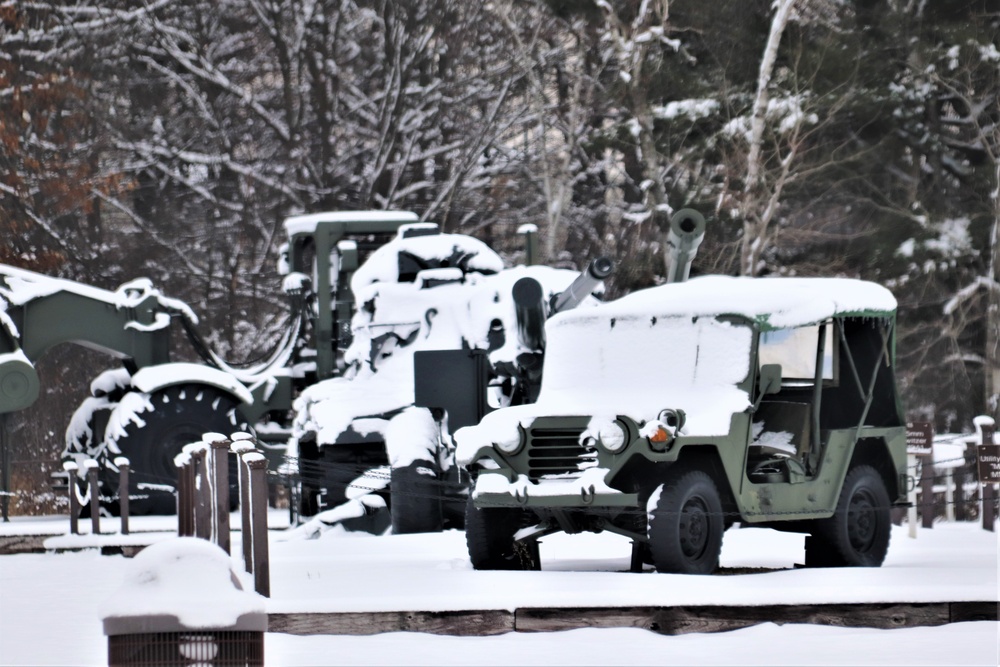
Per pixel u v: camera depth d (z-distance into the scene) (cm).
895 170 11044
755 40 11106
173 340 10931
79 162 10712
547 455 3644
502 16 11175
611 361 3803
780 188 10088
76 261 10269
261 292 11200
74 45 10925
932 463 4175
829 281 3978
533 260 6419
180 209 11469
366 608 2806
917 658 2478
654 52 10925
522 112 11494
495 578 3425
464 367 5316
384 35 11519
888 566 3853
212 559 1912
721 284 3878
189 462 4281
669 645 2639
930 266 10612
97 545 5094
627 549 4419
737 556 4216
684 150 10950
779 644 2641
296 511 5881
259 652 1891
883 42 11106
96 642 2758
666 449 3484
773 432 3975
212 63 11744
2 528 5575
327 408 5412
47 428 9569
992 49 10819
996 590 2897
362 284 5756
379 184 11269
